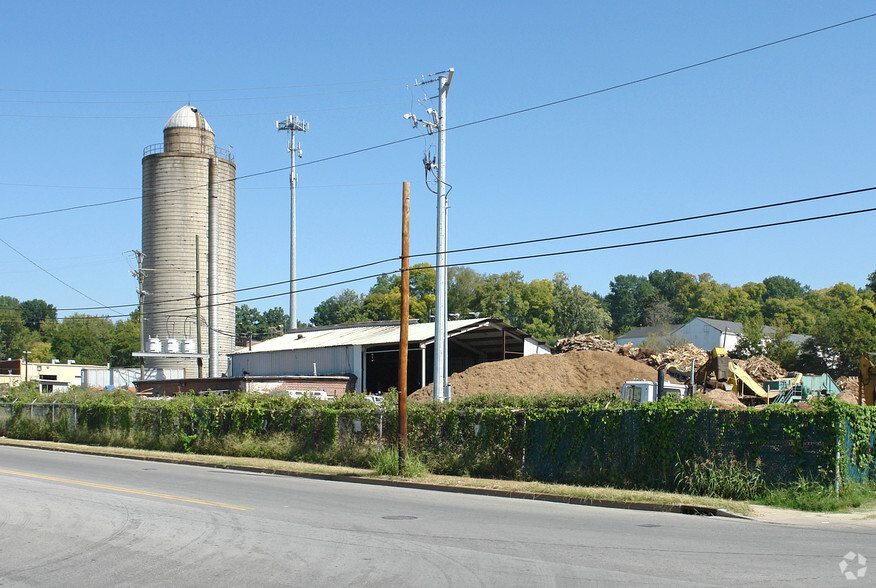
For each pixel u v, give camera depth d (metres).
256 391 32.47
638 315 142.50
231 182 62.88
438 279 31.16
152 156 60.16
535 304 108.06
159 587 8.85
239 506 15.49
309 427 27.48
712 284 135.62
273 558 10.25
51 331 142.50
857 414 16.50
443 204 31.59
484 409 22.14
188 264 59.59
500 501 17.17
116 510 14.86
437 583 8.73
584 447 19.66
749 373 53.84
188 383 48.72
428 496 18.05
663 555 10.24
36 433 40.78
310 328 61.16
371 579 8.98
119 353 133.75
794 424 16.34
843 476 15.91
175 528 12.74
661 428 18.16
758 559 9.95
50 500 16.33
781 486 16.25
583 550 10.62
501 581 8.77
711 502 15.50
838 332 69.50
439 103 32.06
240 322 156.88
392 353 56.78
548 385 43.00
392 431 24.59
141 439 34.16
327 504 15.99
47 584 9.14
